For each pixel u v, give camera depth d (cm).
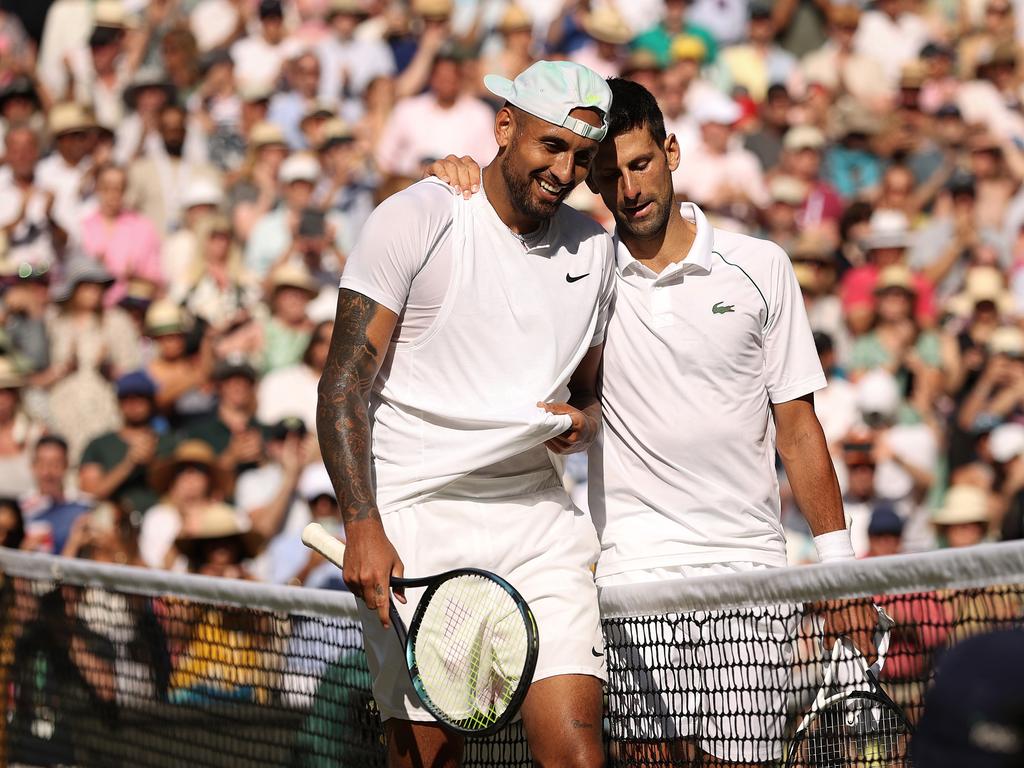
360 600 1373
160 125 4344
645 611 1425
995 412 3647
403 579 1252
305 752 1766
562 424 1317
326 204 4225
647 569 1498
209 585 1905
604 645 1430
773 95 4581
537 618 1309
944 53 4969
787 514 3009
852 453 3219
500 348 1334
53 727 2281
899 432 3444
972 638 561
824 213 4288
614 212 1493
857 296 3806
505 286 1338
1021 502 3089
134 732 2147
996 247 4300
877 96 4931
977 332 3881
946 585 1184
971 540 3111
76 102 4700
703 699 1410
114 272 3984
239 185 4234
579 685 1289
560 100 1289
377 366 1316
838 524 1514
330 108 4416
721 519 1495
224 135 4509
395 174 4131
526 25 4662
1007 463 3425
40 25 5234
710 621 1430
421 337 1345
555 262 1368
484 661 1323
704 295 1497
